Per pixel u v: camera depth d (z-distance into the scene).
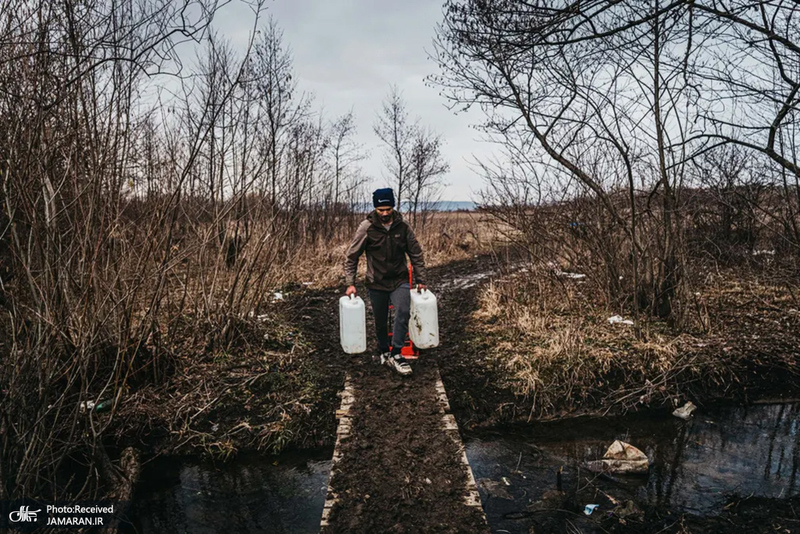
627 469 4.00
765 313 6.69
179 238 5.79
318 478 4.08
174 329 5.48
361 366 5.62
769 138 4.99
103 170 3.91
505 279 8.64
